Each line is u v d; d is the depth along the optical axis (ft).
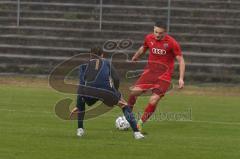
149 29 281.33
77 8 293.64
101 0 284.61
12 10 293.02
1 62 263.90
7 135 128.88
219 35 277.44
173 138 131.85
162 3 295.48
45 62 261.44
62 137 128.16
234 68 257.75
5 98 198.70
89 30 278.87
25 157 106.83
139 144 121.90
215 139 133.28
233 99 220.23
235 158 111.45
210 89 241.76
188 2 294.05
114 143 122.11
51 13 290.56
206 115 175.94
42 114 164.86
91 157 108.27
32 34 280.10
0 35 277.23
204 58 263.70
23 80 249.14
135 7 291.99
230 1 295.28
